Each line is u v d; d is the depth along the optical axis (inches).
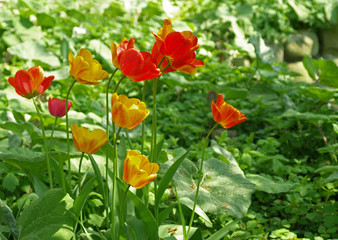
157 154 68.3
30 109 115.8
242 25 235.6
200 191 82.6
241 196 82.4
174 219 87.6
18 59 183.3
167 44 53.2
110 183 74.3
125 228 59.0
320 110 157.8
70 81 153.0
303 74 236.2
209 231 90.0
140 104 54.0
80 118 120.4
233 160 103.2
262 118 163.2
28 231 63.2
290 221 101.0
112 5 242.5
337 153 126.2
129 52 50.8
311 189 108.7
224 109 56.8
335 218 96.0
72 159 92.9
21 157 82.4
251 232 93.6
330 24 253.1
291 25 254.7
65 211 62.8
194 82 160.6
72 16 222.7
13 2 211.8
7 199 94.0
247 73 191.3
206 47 203.9
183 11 244.2
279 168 119.4
